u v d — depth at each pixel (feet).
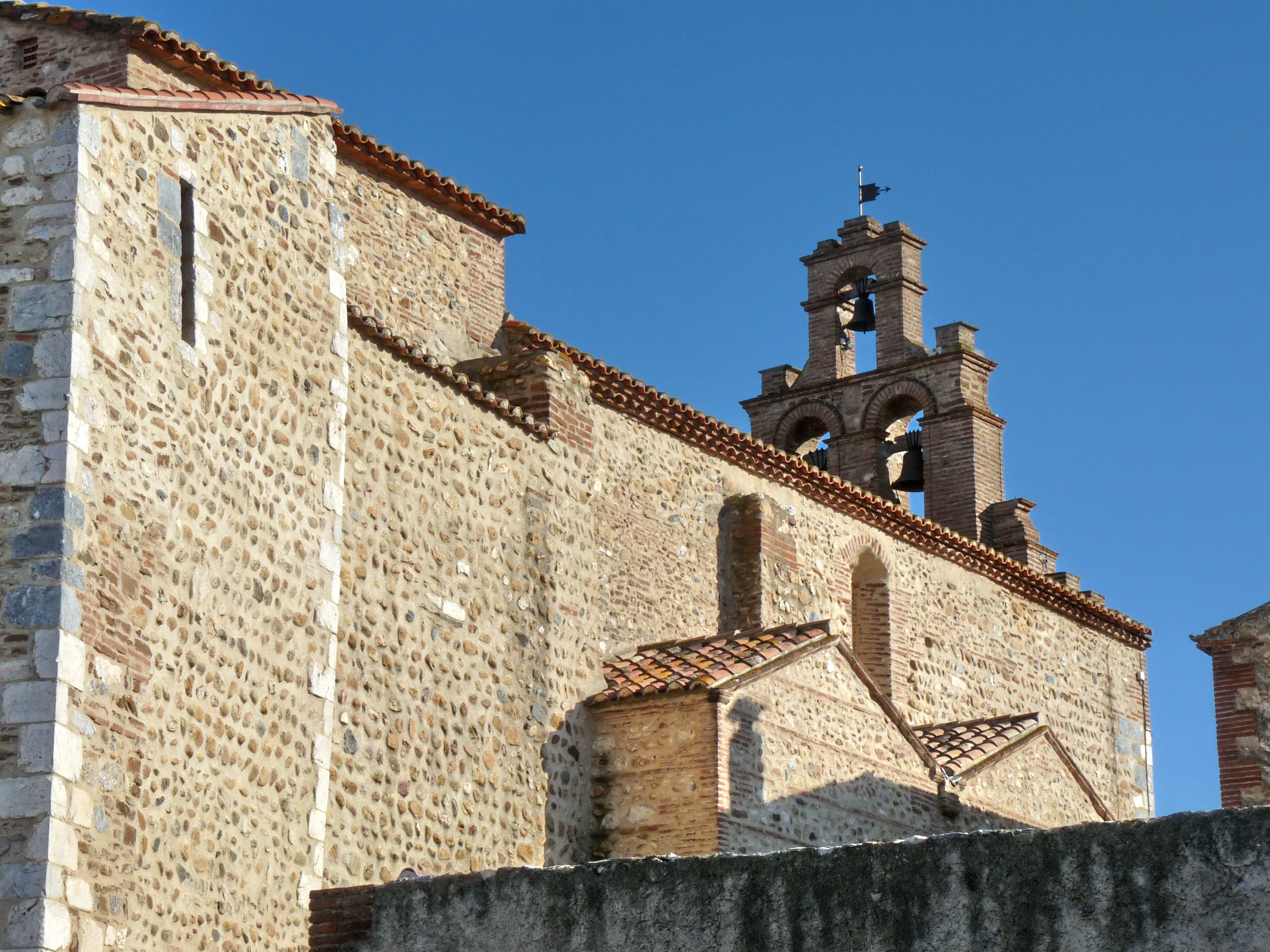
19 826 60.95
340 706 80.48
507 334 108.78
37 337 65.00
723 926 56.24
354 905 60.95
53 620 62.49
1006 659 131.34
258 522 73.61
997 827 107.45
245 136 76.18
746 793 92.38
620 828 92.68
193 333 71.15
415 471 87.66
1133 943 51.49
